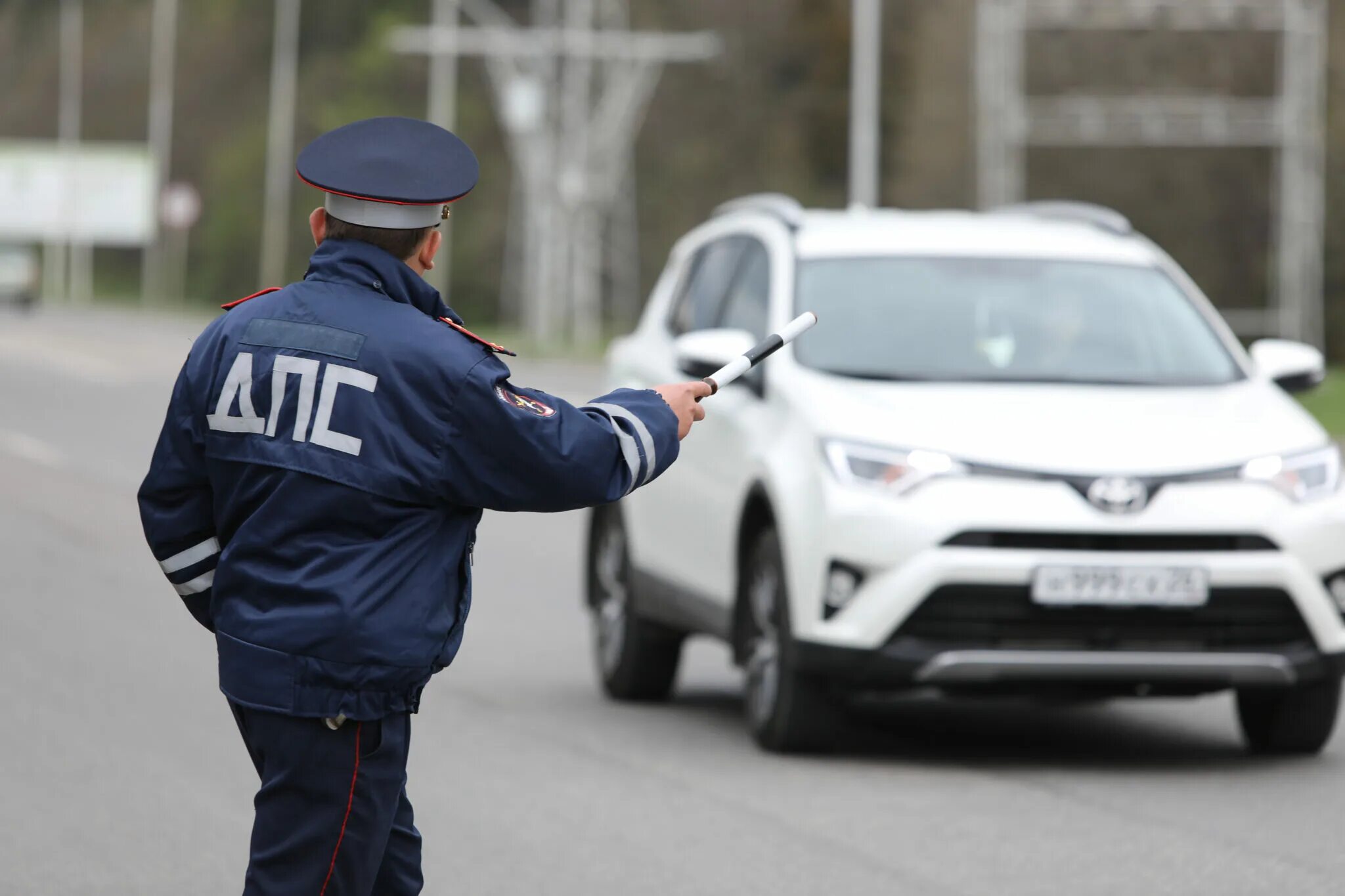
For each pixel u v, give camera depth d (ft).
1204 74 501.97
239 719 39.42
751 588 82.38
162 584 126.00
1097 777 76.84
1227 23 379.35
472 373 38.14
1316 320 474.08
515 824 68.49
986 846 65.51
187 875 61.82
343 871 38.93
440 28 499.10
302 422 38.24
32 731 82.48
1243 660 74.84
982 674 74.08
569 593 128.98
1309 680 76.07
